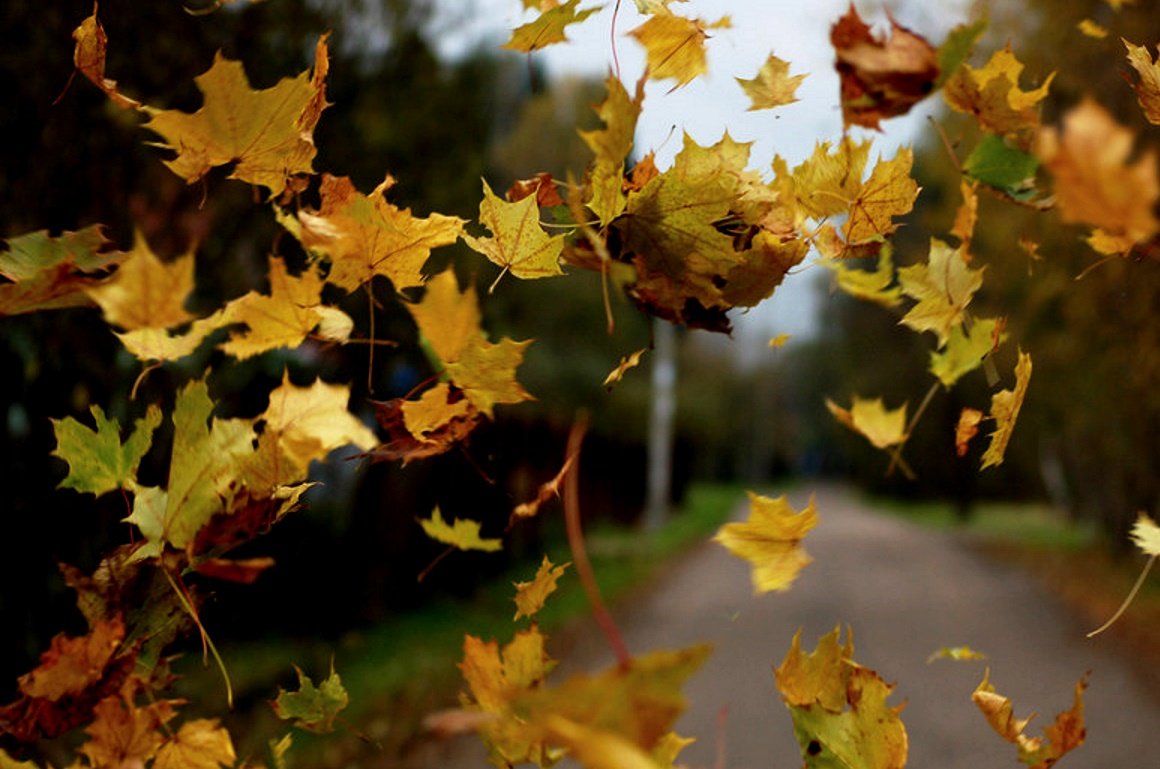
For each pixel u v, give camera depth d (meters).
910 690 6.96
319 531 8.03
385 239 0.57
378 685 6.64
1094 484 17.28
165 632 0.57
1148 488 13.83
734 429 61.38
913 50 0.47
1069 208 0.32
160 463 2.84
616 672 0.35
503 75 7.00
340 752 5.04
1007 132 0.55
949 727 5.88
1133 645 8.67
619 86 0.53
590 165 0.62
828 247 0.63
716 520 27.62
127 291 0.40
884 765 0.61
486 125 7.16
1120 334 9.35
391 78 5.75
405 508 9.23
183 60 4.17
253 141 0.53
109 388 3.72
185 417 0.54
